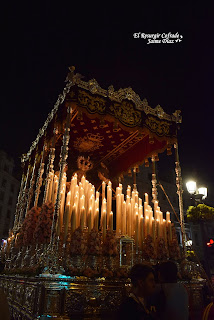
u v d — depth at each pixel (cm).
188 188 1036
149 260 703
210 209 938
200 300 695
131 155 1070
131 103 805
